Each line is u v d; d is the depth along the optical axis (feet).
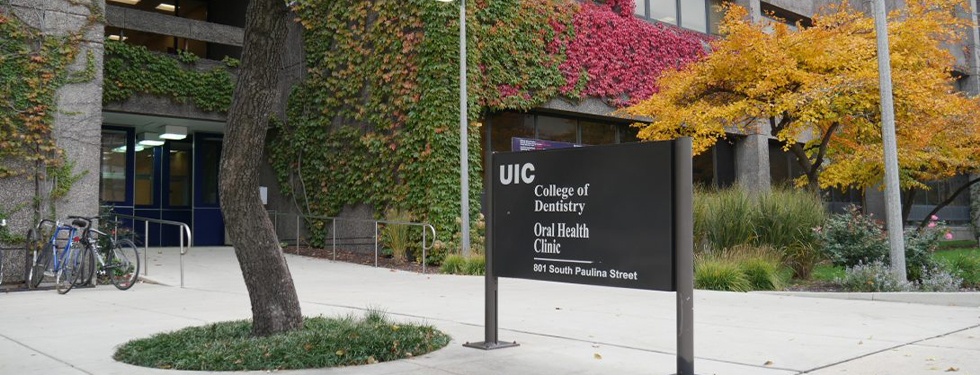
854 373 18.37
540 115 62.90
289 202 63.72
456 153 52.21
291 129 63.26
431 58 52.34
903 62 53.72
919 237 41.81
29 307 31.81
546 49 61.16
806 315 28.76
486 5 56.39
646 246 17.15
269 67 21.24
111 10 54.70
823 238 42.42
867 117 54.19
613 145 18.12
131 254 46.19
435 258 50.29
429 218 51.44
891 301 33.83
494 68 56.49
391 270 48.52
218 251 61.67
